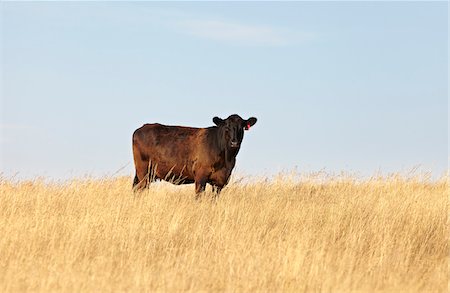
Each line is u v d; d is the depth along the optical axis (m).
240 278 11.43
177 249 13.34
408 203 16.47
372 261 12.72
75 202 16.64
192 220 15.36
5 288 10.91
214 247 13.53
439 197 17.67
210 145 20.17
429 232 14.91
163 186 19.77
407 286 11.45
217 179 20.41
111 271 11.72
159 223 14.66
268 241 13.70
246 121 19.95
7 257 12.34
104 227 13.95
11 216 14.63
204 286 11.29
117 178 19.34
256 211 16.16
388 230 14.51
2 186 18.16
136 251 12.79
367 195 18.00
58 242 13.20
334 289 11.02
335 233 14.48
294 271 11.51
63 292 10.78
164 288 11.09
